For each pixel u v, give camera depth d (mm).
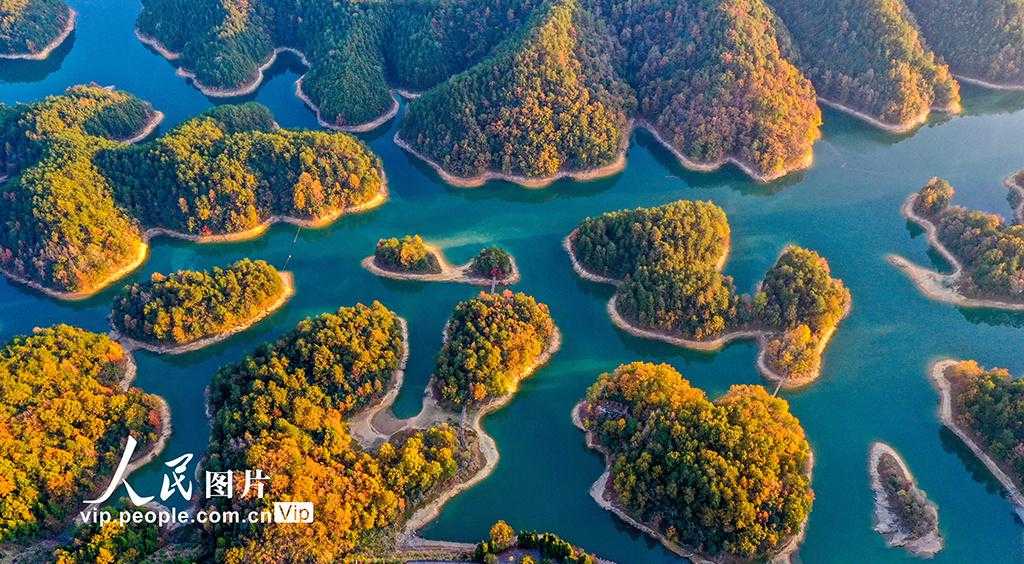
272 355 164375
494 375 165125
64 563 126312
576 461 158000
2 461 137125
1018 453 150750
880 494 152250
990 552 143250
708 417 145500
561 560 133875
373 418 164750
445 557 137375
